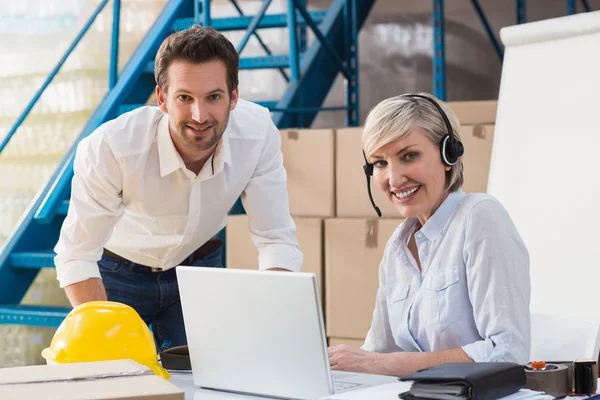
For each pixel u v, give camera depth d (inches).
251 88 205.9
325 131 126.5
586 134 99.0
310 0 200.8
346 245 124.3
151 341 57.2
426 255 62.3
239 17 161.2
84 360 54.1
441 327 60.0
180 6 155.9
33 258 125.3
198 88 68.7
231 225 130.9
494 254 57.7
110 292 92.5
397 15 196.4
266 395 53.3
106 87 173.8
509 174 108.1
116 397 43.0
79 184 79.3
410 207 60.5
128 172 79.4
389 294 65.2
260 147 84.6
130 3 179.2
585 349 62.2
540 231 101.5
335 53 159.6
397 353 59.2
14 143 172.6
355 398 46.7
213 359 55.5
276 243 85.2
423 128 59.2
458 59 192.2
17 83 176.6
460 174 62.0
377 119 59.6
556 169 101.7
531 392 46.9
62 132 172.1
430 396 45.1
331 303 125.6
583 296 94.1
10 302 128.7
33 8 177.3
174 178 82.3
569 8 159.8
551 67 106.1
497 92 189.8
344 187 125.5
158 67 70.8
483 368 46.1
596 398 50.1
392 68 197.3
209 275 53.7
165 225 87.1
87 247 79.4
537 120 106.3
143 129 80.0
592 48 101.0
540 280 99.8
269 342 51.9
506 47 114.6
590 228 95.5
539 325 66.1
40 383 46.4
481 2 189.9
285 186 87.4
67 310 121.6
